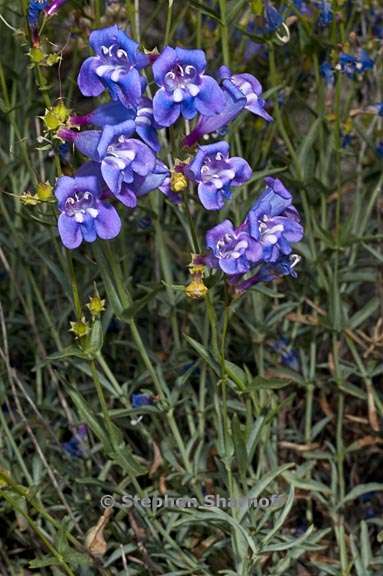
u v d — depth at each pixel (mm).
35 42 2961
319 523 4492
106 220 2914
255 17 4336
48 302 4762
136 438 4672
